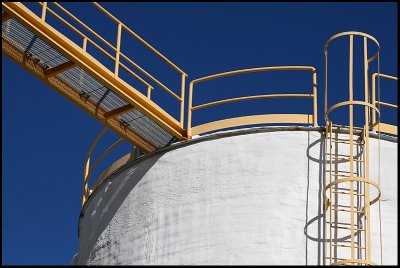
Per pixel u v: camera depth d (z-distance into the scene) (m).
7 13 21.92
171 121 23.30
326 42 22.80
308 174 21.95
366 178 21.48
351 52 22.48
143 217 22.69
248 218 21.66
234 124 22.92
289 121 22.62
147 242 22.34
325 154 22.12
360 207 21.53
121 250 22.72
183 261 21.70
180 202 22.38
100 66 22.58
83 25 22.92
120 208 23.27
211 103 23.23
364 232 21.20
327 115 22.27
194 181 22.45
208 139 22.83
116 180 23.83
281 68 23.16
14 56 22.81
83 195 25.44
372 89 22.98
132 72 23.33
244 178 22.11
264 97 22.91
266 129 22.53
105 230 23.34
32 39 22.53
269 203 21.72
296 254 21.16
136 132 23.75
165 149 23.19
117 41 23.28
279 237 21.34
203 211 22.03
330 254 20.83
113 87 22.66
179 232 22.05
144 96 23.05
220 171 22.33
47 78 23.02
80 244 24.69
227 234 21.59
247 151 22.38
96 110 23.53
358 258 21.08
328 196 21.62
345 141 22.20
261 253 21.25
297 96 22.84
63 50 22.14
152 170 23.12
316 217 21.50
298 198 21.72
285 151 22.23
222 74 23.55
